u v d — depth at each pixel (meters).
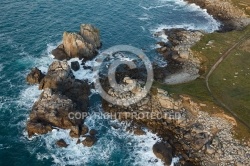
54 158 70.56
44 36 107.38
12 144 73.00
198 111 79.81
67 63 90.31
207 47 102.00
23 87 87.25
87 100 83.62
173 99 81.75
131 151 72.75
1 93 85.06
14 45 102.12
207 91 84.69
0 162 69.19
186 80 89.81
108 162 70.44
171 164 69.94
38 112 77.44
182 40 107.19
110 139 75.12
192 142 73.44
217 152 70.88
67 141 74.06
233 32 111.19
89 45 98.69
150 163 70.31
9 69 92.94
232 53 99.38
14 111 80.62
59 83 86.25
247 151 71.00
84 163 70.00
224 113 78.12
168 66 96.12
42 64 95.69
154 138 75.38
